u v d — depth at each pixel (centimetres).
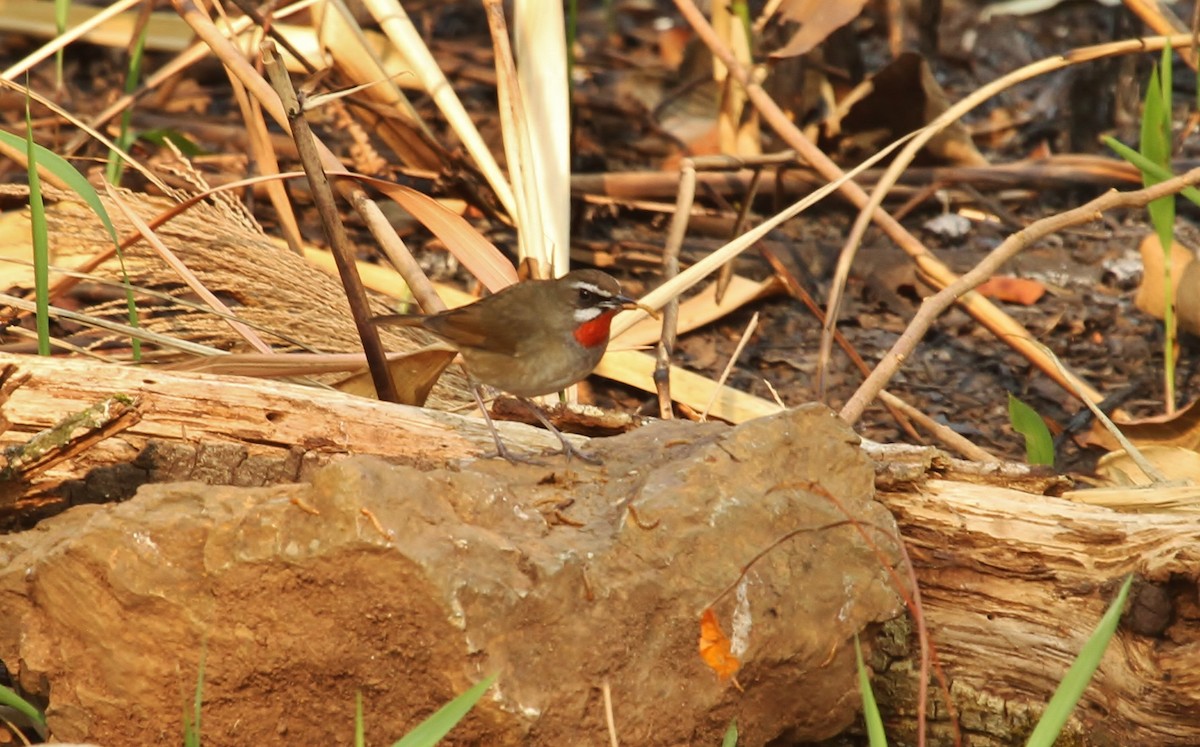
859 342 1443
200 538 737
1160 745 782
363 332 966
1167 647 778
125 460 866
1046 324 1470
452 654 714
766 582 791
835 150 1714
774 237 1606
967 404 1345
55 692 772
